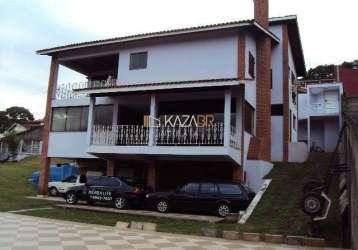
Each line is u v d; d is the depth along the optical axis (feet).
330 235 36.50
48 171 79.82
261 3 70.03
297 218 41.24
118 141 66.13
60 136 78.38
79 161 84.12
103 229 41.11
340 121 91.81
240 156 60.54
